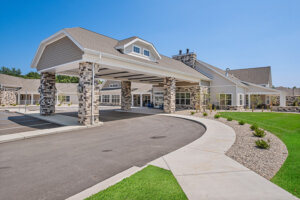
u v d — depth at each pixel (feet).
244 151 17.54
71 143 22.15
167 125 36.52
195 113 57.82
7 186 11.19
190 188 10.18
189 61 85.40
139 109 79.46
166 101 59.52
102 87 130.21
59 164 14.98
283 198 9.09
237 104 72.64
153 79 71.92
